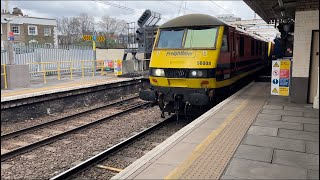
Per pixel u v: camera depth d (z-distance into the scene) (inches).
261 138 236.5
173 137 240.1
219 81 387.9
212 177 168.1
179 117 451.8
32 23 1886.1
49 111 493.4
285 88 444.5
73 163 276.7
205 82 372.5
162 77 394.0
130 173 173.3
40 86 569.0
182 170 177.3
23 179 243.1
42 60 866.1
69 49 954.1
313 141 228.4
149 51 924.0
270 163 187.2
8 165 272.7
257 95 450.6
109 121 439.5
